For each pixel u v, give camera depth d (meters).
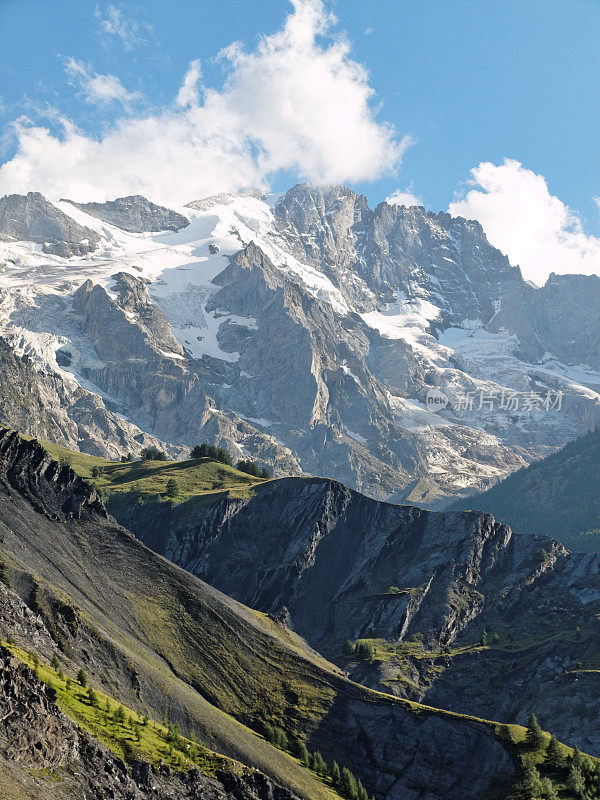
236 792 155.62
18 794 112.88
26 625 178.75
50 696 134.38
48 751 125.31
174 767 149.50
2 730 121.38
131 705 183.12
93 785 127.56
